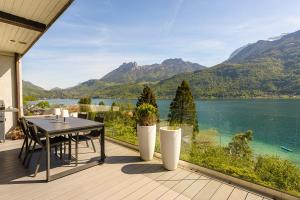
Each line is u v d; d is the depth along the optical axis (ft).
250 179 9.43
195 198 8.14
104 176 10.18
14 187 9.08
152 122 12.30
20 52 20.25
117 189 8.87
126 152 14.01
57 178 9.93
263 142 57.52
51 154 13.73
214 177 10.00
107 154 13.56
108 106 23.43
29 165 11.69
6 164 11.86
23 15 11.57
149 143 12.11
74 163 11.97
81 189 8.90
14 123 20.38
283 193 7.97
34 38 15.28
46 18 11.94
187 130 13.26
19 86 20.67
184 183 9.40
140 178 9.93
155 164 11.73
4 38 15.28
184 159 12.15
